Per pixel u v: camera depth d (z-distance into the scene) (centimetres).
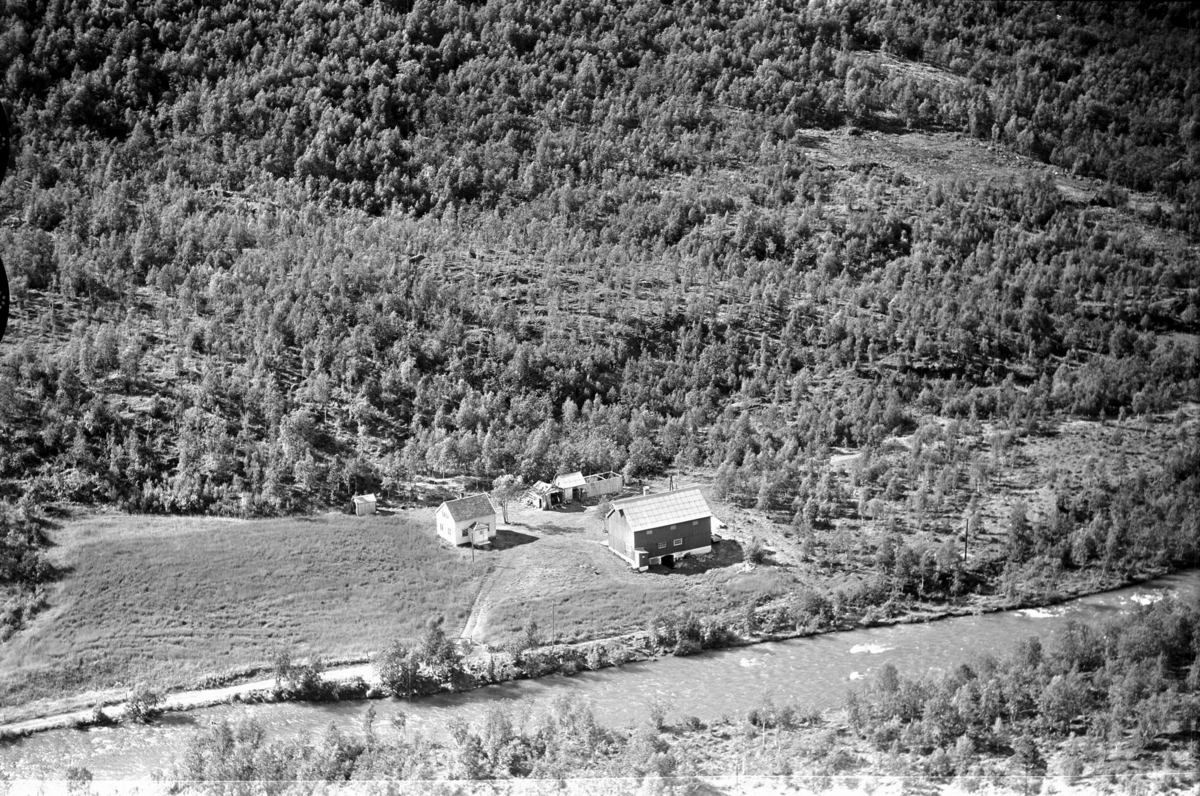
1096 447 16012
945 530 13812
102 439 14162
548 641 11844
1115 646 11112
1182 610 11781
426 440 14975
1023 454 15775
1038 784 9300
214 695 11088
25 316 16112
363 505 13762
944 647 11900
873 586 12644
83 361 15025
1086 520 14100
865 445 15588
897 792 9238
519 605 12344
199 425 14600
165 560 12638
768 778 9438
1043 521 13950
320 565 12794
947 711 10100
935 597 12738
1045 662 10856
